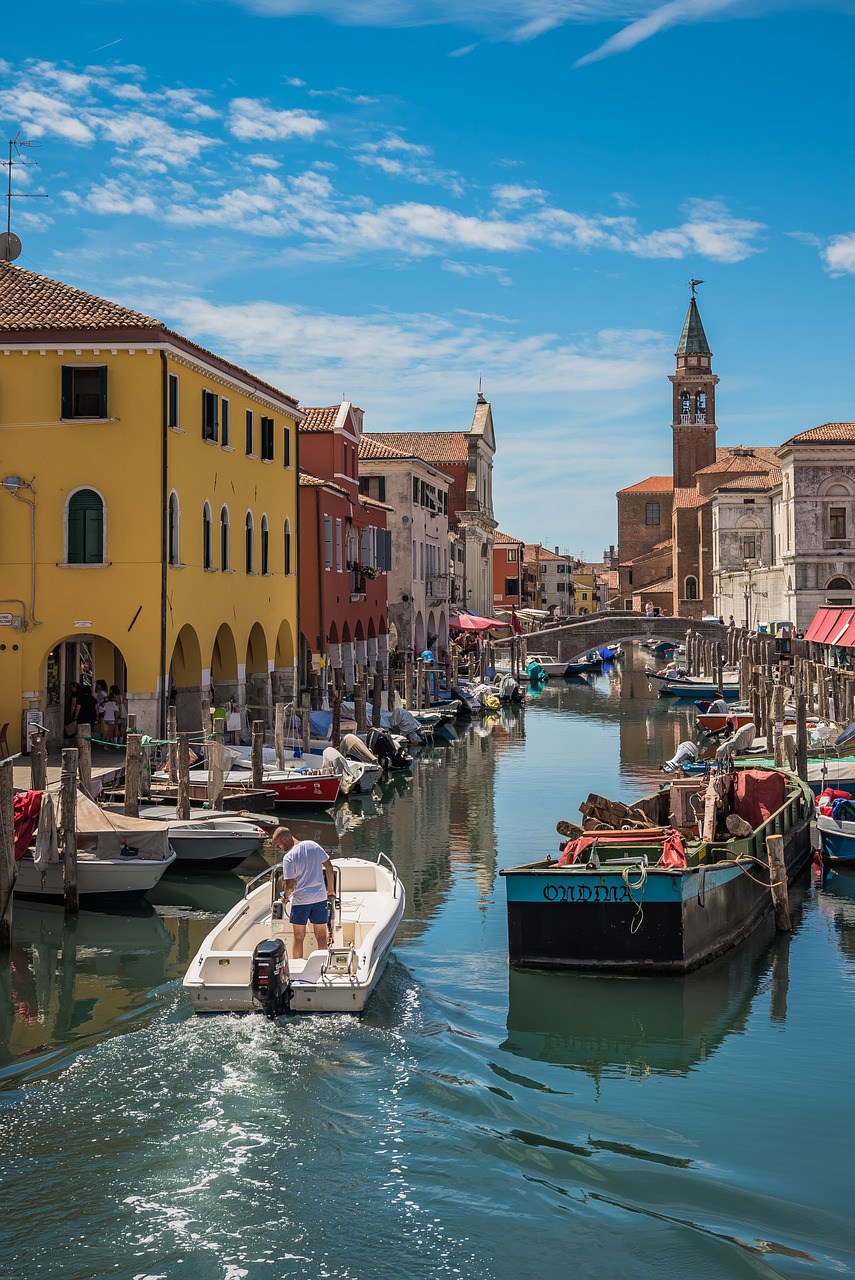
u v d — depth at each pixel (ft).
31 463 88.99
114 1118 35.73
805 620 225.56
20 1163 33.19
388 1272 28.58
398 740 125.18
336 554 147.43
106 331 88.28
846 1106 38.86
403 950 55.36
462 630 258.57
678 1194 32.55
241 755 95.25
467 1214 31.01
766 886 60.23
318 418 152.15
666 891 50.26
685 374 414.41
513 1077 40.37
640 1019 46.80
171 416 91.66
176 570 92.27
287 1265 28.76
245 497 111.96
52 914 62.85
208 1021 42.55
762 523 307.17
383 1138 34.78
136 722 87.51
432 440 277.03
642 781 113.19
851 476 223.71
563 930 51.21
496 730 165.68
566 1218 30.94
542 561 512.63
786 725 140.26
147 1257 28.96
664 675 230.48
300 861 46.55
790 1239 30.37
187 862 71.56
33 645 89.51
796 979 51.93
